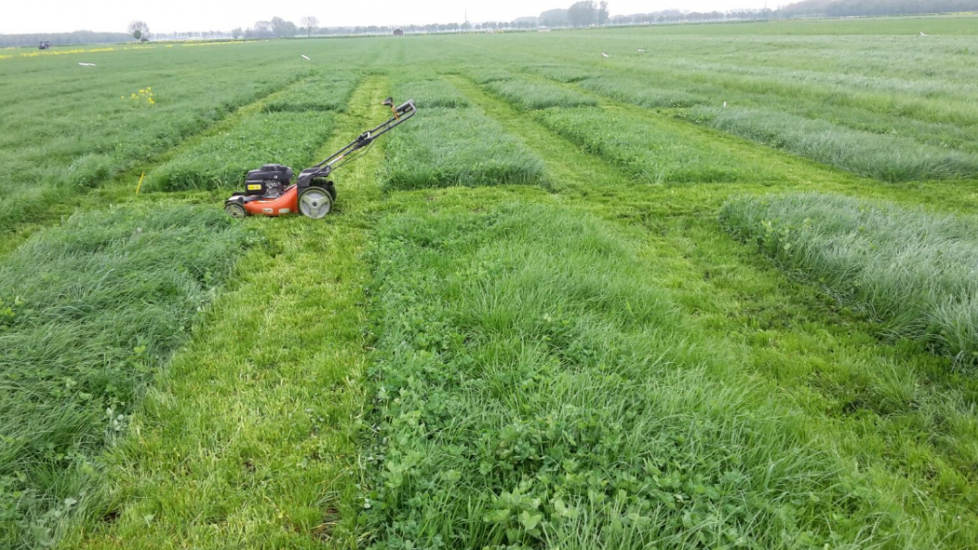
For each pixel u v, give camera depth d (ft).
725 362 12.85
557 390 10.94
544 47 160.04
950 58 79.56
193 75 94.73
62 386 11.57
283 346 13.92
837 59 84.07
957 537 8.58
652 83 66.74
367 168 32.07
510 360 12.44
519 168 29.09
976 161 29.89
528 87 63.00
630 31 281.33
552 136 41.09
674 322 14.42
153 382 12.46
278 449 10.41
